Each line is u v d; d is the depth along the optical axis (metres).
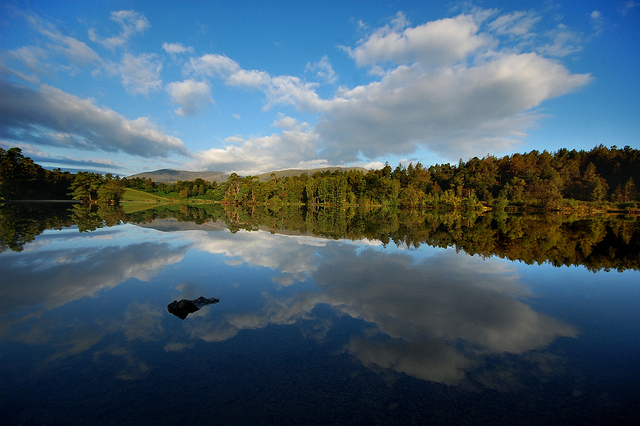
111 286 10.14
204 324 7.22
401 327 7.16
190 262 13.67
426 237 23.33
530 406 4.52
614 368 5.64
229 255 15.25
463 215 58.06
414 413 4.29
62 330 6.88
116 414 4.23
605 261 14.98
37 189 87.25
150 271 12.08
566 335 6.98
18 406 4.41
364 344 6.29
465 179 115.25
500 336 6.84
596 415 4.36
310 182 108.19
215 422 4.06
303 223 35.59
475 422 4.15
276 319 7.53
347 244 19.31
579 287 10.66
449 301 9.01
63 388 4.81
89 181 77.12
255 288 10.03
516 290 10.23
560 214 60.50
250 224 32.81
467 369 5.48
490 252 17.09
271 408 4.34
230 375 5.15
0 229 23.86
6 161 76.75
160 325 7.16
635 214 57.78
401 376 5.19
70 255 14.82
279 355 5.80
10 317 7.59
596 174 97.31
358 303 8.70
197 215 46.06
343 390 4.79
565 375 5.38
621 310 8.56
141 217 38.62
